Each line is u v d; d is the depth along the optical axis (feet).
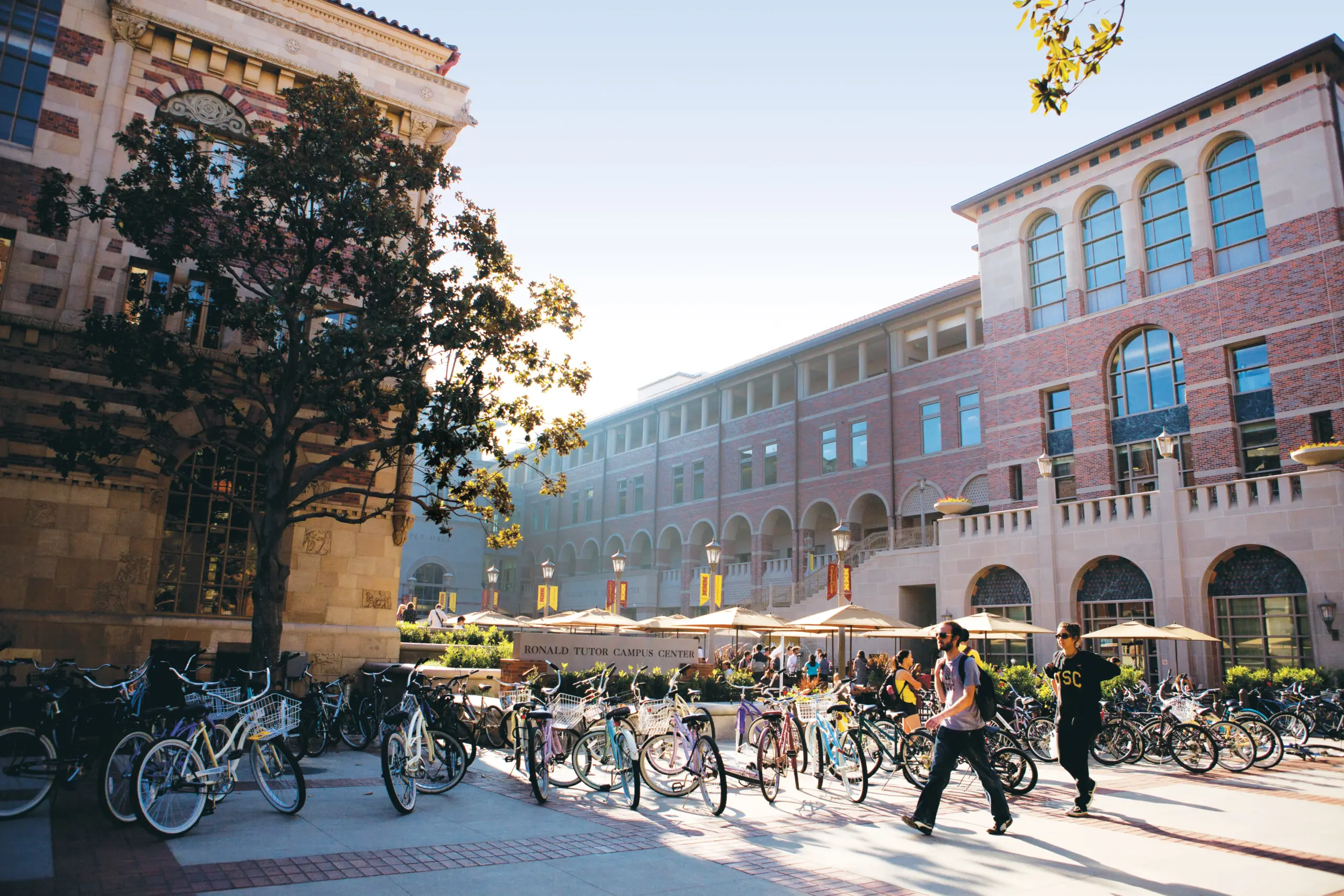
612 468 179.52
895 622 59.67
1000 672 65.98
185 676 35.04
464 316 43.57
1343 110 83.05
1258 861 23.18
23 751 25.18
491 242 45.73
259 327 39.37
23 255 48.16
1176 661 73.61
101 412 48.14
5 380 46.44
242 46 55.57
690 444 159.33
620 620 67.05
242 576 52.16
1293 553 68.44
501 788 32.37
